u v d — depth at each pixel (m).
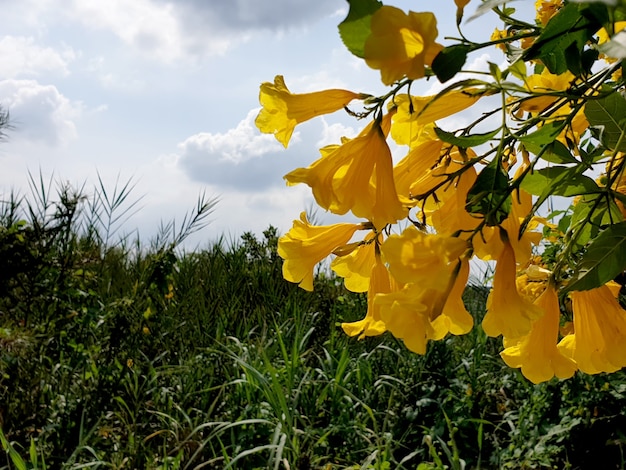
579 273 0.84
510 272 0.80
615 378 3.34
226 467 2.83
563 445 3.27
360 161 0.82
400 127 0.87
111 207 5.13
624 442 3.07
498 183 0.77
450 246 0.74
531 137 0.81
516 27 0.92
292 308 5.42
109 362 3.89
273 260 6.43
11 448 2.66
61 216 4.46
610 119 0.89
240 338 5.06
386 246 0.74
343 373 4.18
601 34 0.91
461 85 0.71
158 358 4.10
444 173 0.84
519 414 3.62
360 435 3.47
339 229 0.98
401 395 3.95
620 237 0.83
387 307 0.74
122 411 3.58
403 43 0.62
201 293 5.50
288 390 3.74
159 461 3.23
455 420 3.67
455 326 0.83
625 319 0.96
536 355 0.95
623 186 1.04
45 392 3.57
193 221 5.22
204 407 3.75
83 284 4.51
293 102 0.85
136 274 5.74
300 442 3.50
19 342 3.45
